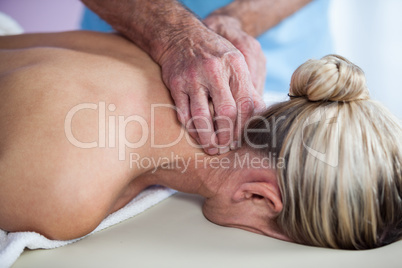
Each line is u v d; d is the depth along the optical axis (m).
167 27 1.02
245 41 1.24
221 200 0.92
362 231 0.78
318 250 0.82
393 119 0.81
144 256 0.81
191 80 0.89
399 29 2.33
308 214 0.79
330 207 0.77
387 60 2.35
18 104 0.86
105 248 0.83
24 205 0.79
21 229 0.82
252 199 0.88
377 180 0.76
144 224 0.94
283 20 1.62
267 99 1.28
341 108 0.80
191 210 1.01
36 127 0.82
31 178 0.79
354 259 0.78
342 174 0.75
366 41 2.38
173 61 0.95
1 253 0.75
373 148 0.76
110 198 0.84
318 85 0.80
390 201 0.77
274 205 0.84
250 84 0.91
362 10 2.35
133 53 1.06
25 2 2.51
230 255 0.81
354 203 0.76
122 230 0.91
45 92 0.86
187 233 0.90
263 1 1.54
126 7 1.10
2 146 0.82
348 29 2.38
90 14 1.92
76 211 0.79
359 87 0.80
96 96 0.88
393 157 0.77
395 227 0.80
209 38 0.95
